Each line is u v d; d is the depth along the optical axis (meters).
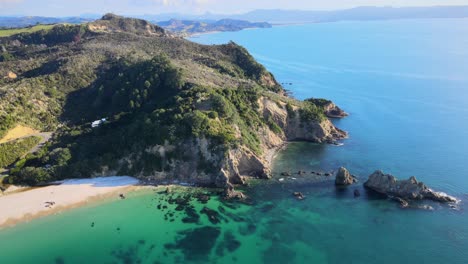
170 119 101.25
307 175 97.94
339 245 69.88
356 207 82.12
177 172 96.19
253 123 114.12
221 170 92.38
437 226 74.38
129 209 83.06
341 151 114.31
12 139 109.06
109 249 70.62
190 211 82.19
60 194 88.31
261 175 96.75
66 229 76.38
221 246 70.56
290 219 78.44
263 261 66.19
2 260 67.88
